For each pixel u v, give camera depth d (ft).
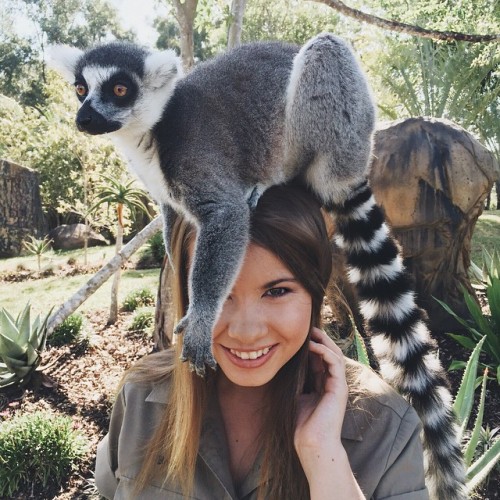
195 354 6.73
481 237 49.39
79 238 61.46
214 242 8.45
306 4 88.94
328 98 10.62
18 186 60.13
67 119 54.44
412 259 23.80
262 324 6.07
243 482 6.43
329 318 14.42
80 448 17.39
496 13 45.47
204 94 10.11
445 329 24.14
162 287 22.71
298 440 5.91
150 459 6.54
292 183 10.73
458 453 8.81
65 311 24.40
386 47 83.41
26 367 22.38
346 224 11.23
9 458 16.40
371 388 6.66
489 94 83.56
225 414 6.74
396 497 6.08
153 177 10.21
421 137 23.27
